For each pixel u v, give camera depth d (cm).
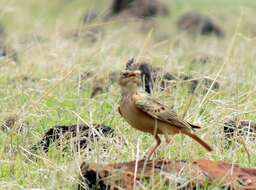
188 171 1024
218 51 2223
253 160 1214
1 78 1673
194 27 2834
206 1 3456
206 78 1571
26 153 1212
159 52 2056
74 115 1405
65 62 1728
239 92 1494
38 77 1703
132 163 1057
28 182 1095
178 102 1466
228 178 1024
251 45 2142
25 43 2111
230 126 1309
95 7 3284
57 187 1041
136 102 1039
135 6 3123
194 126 1082
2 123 1321
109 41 2109
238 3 3328
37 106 1397
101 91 1627
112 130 1287
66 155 1180
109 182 1015
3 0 2291
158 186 998
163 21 2994
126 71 1050
